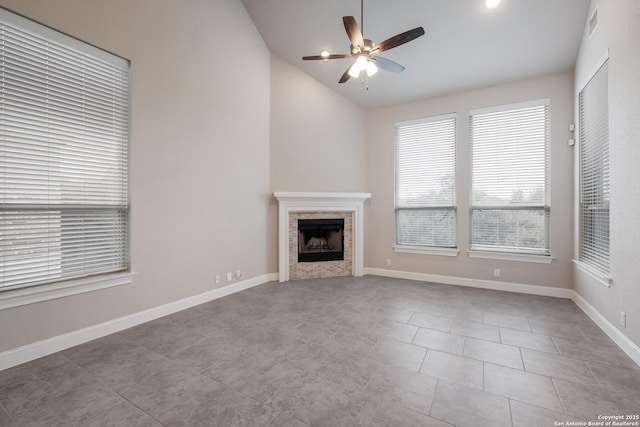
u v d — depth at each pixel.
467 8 3.36
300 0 3.78
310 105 4.92
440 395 1.85
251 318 3.16
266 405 1.75
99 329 2.67
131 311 2.92
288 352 2.41
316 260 5.00
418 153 4.98
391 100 5.04
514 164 4.23
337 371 2.13
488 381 2.01
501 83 4.28
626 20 2.37
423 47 3.90
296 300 3.78
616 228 2.57
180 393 1.86
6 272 2.21
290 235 4.82
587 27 3.22
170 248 3.26
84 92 2.59
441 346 2.53
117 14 2.75
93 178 2.67
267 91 4.60
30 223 2.32
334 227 5.14
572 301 3.76
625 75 2.39
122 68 2.85
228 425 1.58
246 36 4.21
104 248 2.76
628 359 2.30
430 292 4.18
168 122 3.21
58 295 2.42
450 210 4.71
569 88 3.85
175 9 3.26
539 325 3.00
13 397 1.82
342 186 5.18
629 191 2.35
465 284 4.55
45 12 2.30
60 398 1.81
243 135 4.18
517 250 4.23
